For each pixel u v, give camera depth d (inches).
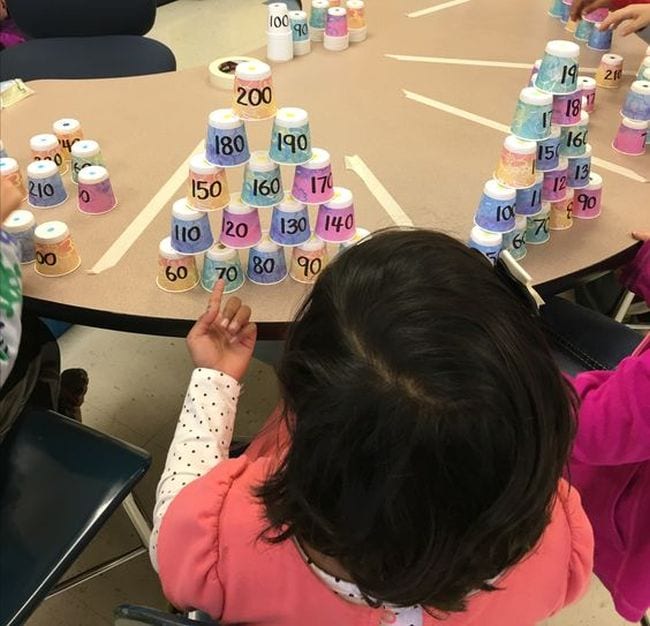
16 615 34.2
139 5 79.6
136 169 48.2
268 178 37.2
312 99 55.9
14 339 29.7
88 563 56.3
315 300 23.0
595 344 47.4
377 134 51.8
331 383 20.9
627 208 44.6
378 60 61.9
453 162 48.8
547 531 26.1
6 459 39.1
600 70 57.2
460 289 21.4
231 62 60.1
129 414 66.9
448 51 63.5
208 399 33.6
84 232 42.5
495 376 20.3
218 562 25.4
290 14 61.2
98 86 58.5
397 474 20.3
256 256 38.7
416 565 21.6
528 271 39.9
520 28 67.5
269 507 23.7
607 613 54.5
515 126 39.3
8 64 75.0
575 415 24.0
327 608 24.8
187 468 31.4
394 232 24.2
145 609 25.0
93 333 74.4
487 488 20.9
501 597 25.6
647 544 39.6
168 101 56.6
